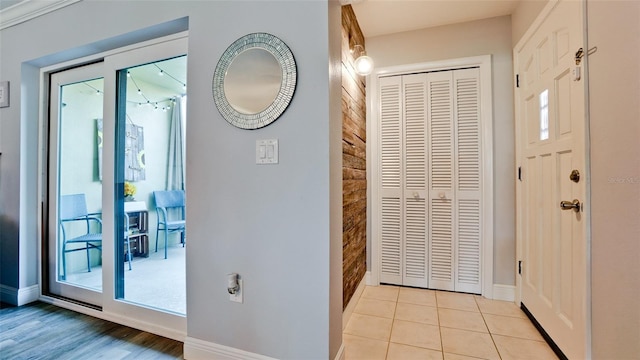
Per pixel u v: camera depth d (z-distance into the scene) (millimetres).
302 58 1349
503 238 2273
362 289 2457
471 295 2375
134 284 1932
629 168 1037
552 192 1635
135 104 1945
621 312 1085
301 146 1348
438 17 2312
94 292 2109
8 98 2270
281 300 1374
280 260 1380
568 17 1445
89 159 2154
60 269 2277
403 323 1933
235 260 1463
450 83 2463
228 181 1479
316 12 1332
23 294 2229
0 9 2168
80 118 2195
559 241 1562
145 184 1932
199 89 1542
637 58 991
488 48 2326
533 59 1876
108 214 1994
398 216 2605
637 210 1003
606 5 1153
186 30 1726
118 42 1880
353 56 2168
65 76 2246
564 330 1494
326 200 1306
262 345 1406
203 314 1526
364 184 2578
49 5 2018
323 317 1302
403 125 2592
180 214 1852
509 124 2262
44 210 2316
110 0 1817
